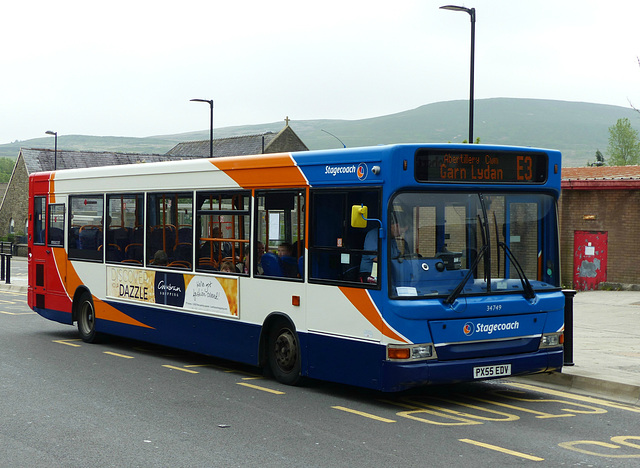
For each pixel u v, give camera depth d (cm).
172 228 1286
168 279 1291
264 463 705
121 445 766
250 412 923
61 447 758
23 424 851
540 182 1013
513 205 995
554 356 1013
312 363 1023
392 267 916
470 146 957
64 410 923
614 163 10288
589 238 2780
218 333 1189
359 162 955
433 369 916
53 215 1600
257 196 1114
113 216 1423
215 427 845
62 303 1573
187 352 1426
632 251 2691
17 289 2822
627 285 2688
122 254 1402
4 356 1334
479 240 966
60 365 1250
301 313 1039
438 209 945
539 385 1119
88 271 1493
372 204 937
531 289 991
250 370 1227
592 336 1560
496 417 908
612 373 1109
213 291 1195
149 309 1336
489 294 964
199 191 1224
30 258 1678
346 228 971
